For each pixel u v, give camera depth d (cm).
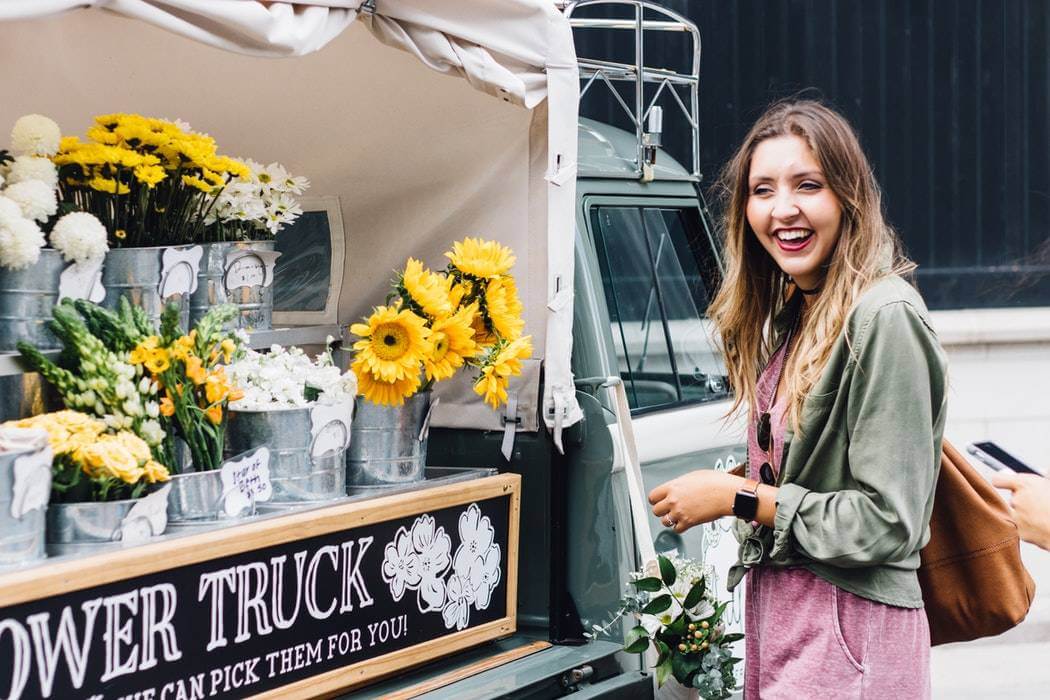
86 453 246
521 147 338
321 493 296
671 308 422
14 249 254
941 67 845
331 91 339
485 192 345
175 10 255
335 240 365
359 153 353
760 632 278
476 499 321
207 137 305
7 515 228
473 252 320
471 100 337
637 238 409
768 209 275
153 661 245
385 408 314
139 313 274
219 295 317
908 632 262
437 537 311
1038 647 661
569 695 320
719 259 455
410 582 303
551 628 341
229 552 258
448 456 352
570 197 329
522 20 313
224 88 328
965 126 851
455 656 329
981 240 858
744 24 820
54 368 258
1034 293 852
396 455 316
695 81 447
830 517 258
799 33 826
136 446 253
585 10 800
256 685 266
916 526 254
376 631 294
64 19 283
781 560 268
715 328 307
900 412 252
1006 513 278
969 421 836
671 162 450
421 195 354
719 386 445
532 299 339
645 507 352
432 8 300
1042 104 855
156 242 303
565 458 341
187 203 307
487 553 327
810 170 270
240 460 275
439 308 309
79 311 270
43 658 227
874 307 256
